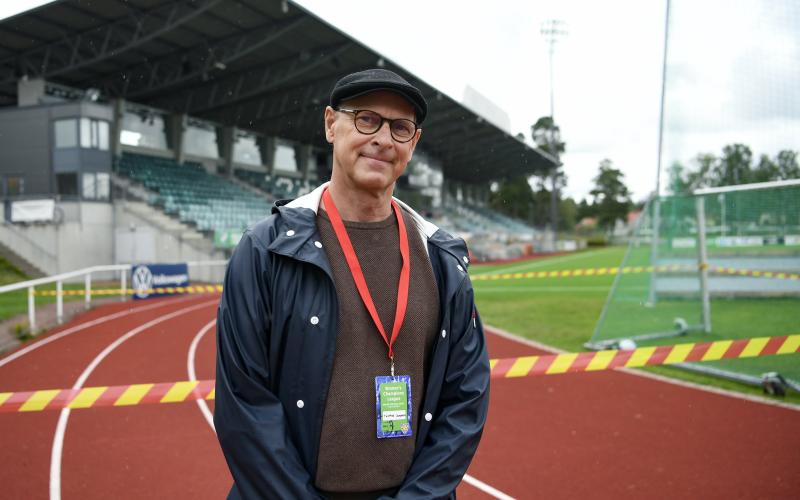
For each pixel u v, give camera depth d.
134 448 4.93
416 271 1.78
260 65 24.38
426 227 1.93
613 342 8.27
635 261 17.50
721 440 4.88
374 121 1.68
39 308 13.49
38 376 7.73
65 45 21.50
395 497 1.62
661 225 10.96
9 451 4.87
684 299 11.76
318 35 21.62
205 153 30.50
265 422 1.59
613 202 85.00
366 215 1.78
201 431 5.36
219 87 26.17
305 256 1.66
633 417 5.55
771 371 6.80
